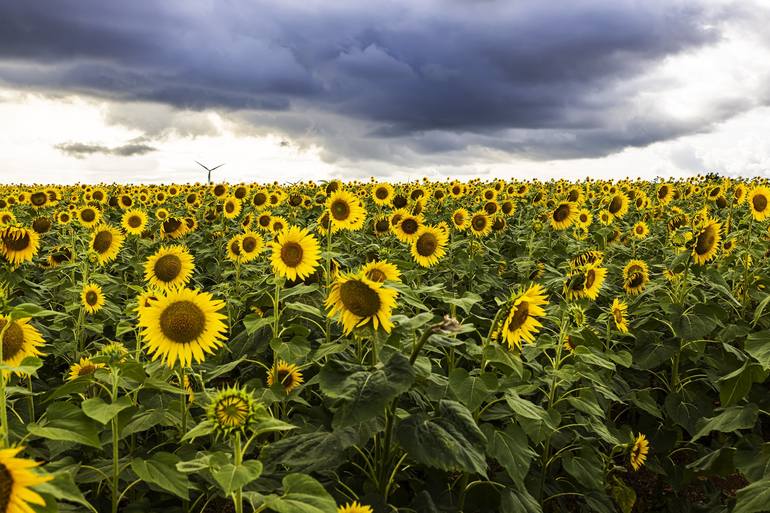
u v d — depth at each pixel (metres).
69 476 2.55
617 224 13.12
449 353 5.49
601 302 7.80
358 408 2.73
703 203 15.74
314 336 6.21
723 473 4.35
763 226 10.27
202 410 5.06
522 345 5.12
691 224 10.09
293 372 5.30
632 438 5.04
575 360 5.18
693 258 6.51
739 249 8.21
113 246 8.70
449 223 12.66
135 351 4.75
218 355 6.06
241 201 14.54
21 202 16.67
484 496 4.29
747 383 4.51
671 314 5.93
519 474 3.66
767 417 6.33
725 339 5.99
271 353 6.28
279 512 2.47
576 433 4.94
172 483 3.24
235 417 2.63
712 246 6.45
